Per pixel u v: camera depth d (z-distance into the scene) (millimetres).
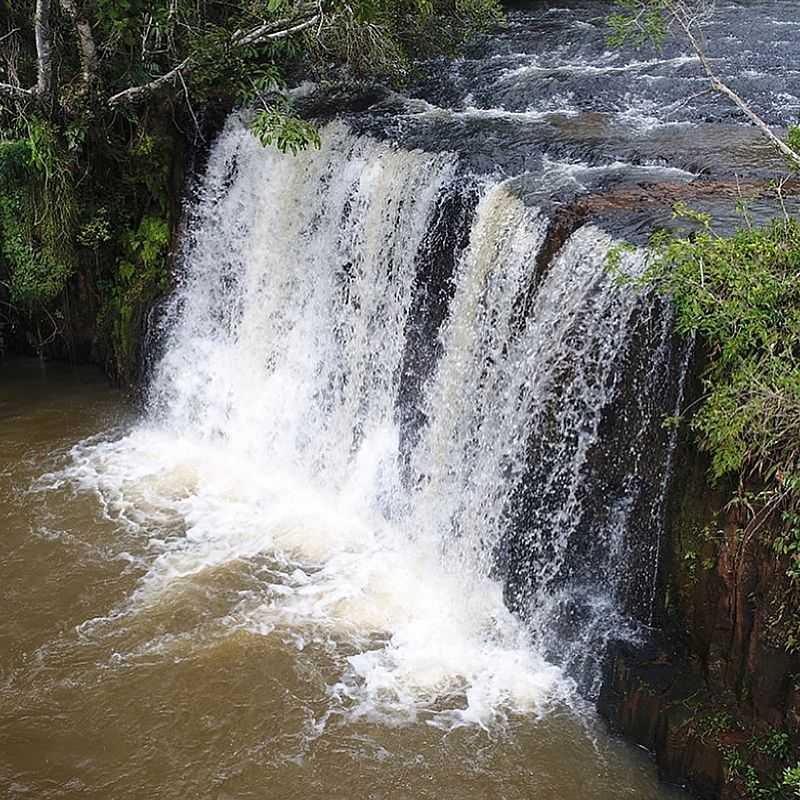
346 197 14203
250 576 12359
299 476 14625
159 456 15102
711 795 8883
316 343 14859
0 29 16594
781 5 20812
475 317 12070
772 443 7973
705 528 8883
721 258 8711
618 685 9750
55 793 9422
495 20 19422
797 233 8898
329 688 10578
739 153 13375
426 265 13008
